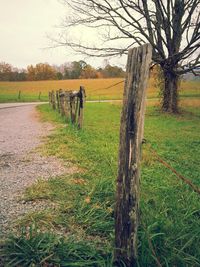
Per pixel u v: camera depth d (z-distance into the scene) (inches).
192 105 1270.9
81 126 456.1
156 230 131.3
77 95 456.1
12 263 114.1
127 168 103.2
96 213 159.6
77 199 177.8
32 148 332.8
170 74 888.3
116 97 2443.4
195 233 133.5
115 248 108.2
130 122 101.4
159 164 276.5
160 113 894.4
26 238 132.1
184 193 197.0
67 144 346.6
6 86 3457.2
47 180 214.1
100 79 3868.1
